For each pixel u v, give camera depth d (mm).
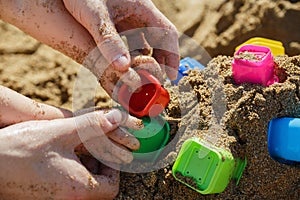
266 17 801
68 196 545
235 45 803
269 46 681
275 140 561
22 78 781
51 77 784
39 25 595
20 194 545
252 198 566
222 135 566
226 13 814
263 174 564
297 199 575
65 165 543
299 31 789
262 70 570
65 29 591
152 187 573
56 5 588
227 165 546
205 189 545
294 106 573
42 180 539
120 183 577
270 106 568
